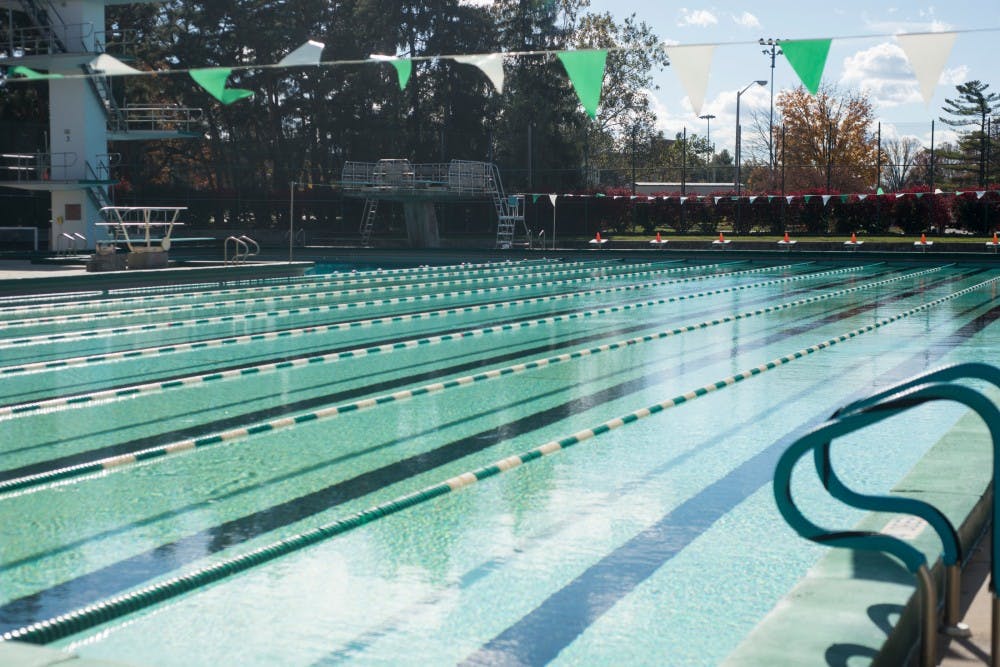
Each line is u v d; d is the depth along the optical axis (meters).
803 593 3.47
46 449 6.82
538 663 3.44
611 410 8.10
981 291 19.97
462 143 43.09
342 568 4.41
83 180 27.44
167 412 8.14
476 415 7.96
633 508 5.31
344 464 6.36
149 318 15.47
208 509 5.38
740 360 10.88
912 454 6.44
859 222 34.78
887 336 12.96
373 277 24.95
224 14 42.78
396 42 42.59
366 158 42.81
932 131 34.19
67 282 19.33
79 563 4.52
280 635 3.69
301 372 10.26
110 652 3.55
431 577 4.29
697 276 24.86
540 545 4.70
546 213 37.28
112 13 41.84
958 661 3.19
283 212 39.44
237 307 17.42
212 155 45.44
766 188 52.22
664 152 67.25
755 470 6.12
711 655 3.48
